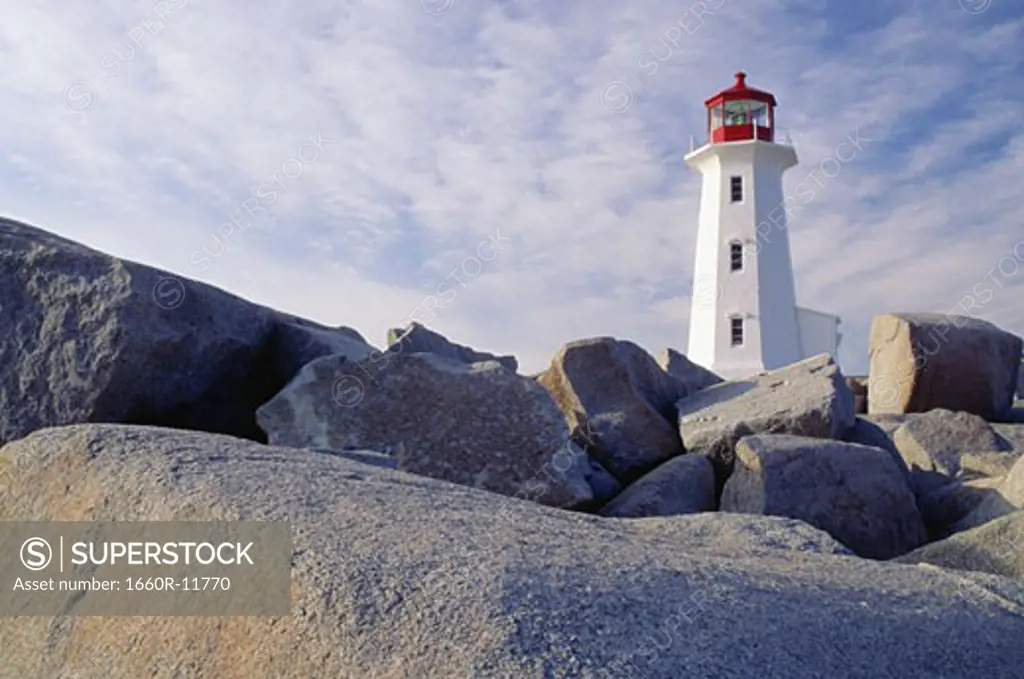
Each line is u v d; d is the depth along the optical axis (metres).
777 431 8.01
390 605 2.53
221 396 6.93
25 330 6.14
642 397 8.70
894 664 2.61
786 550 4.00
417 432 6.52
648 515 6.76
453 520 3.22
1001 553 4.86
